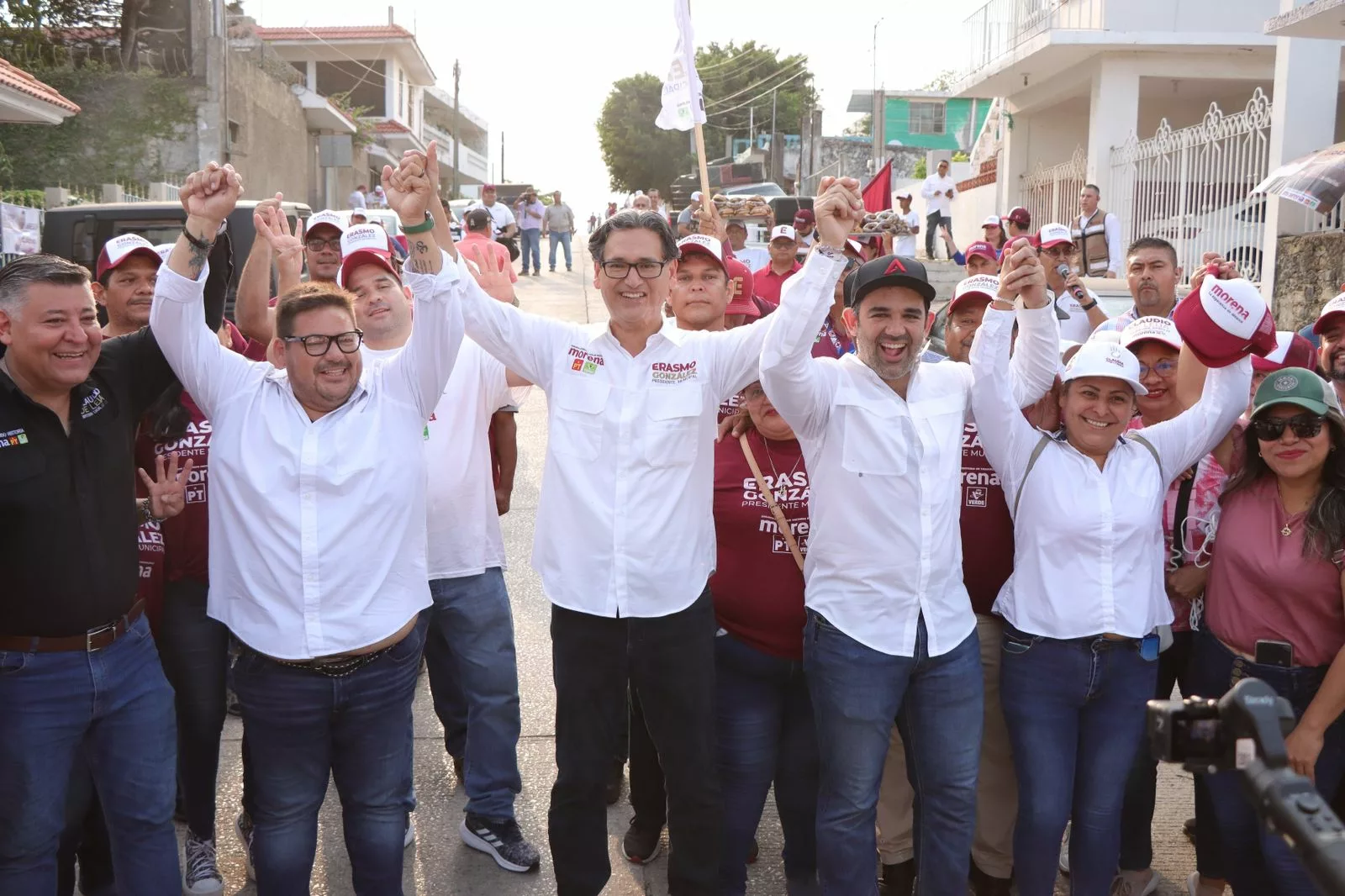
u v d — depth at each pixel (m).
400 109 42.50
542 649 5.72
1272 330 3.36
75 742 2.91
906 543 3.10
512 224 20.64
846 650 3.12
